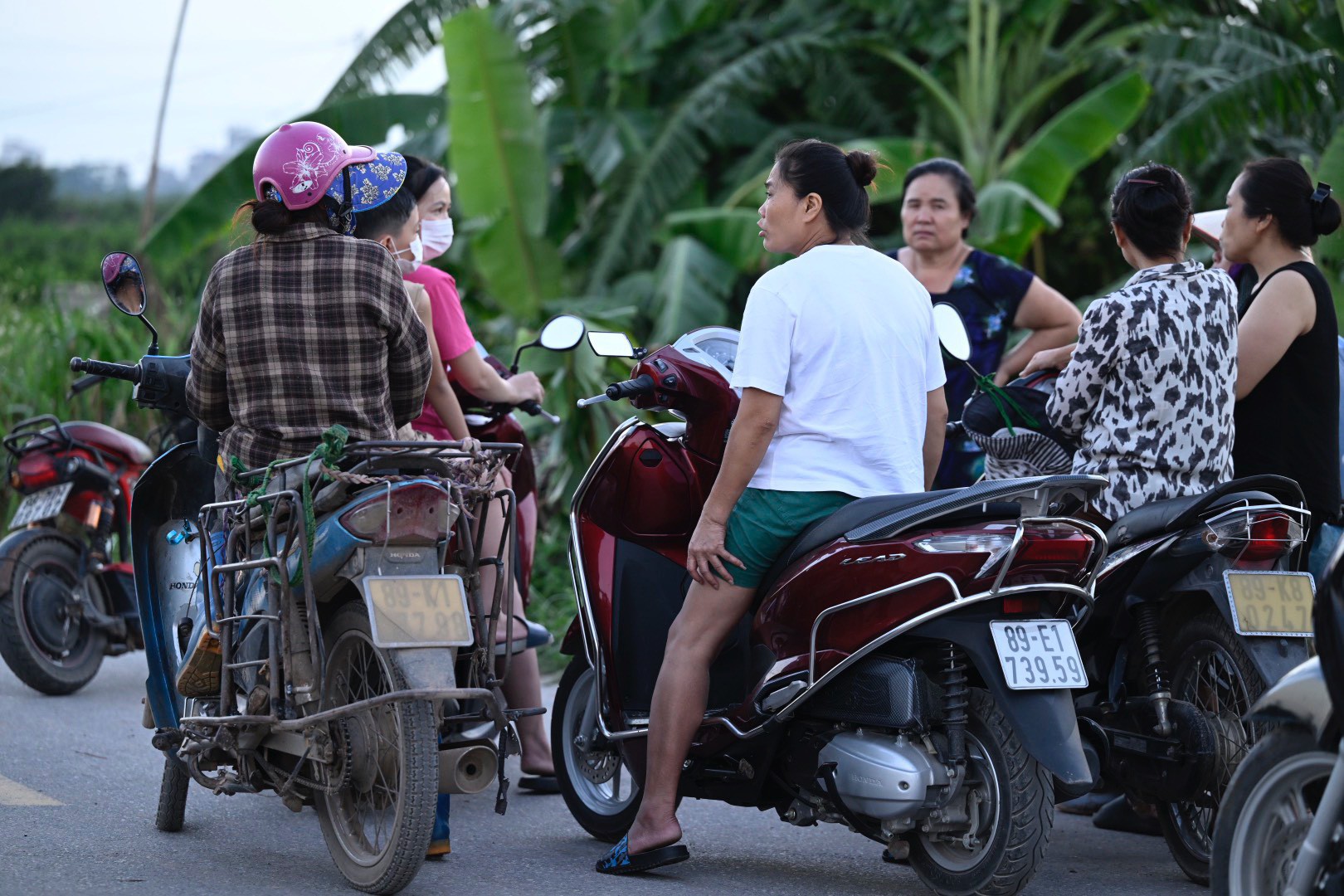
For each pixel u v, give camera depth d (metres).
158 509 8.39
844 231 7.58
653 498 8.25
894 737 6.87
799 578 7.08
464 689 6.65
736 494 7.28
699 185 24.73
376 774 7.04
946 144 25.28
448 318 9.21
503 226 19.73
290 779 7.27
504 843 8.45
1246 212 8.68
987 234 19.36
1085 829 9.10
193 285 23.20
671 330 20.12
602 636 8.25
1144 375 7.84
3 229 67.25
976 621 6.65
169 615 8.27
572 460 16.66
